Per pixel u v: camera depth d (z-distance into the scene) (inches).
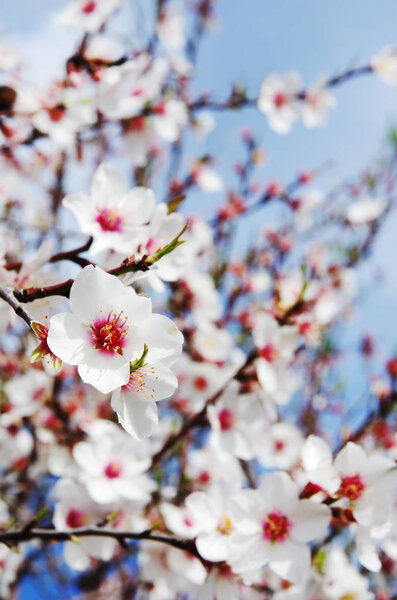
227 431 26.3
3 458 31.9
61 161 34.8
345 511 21.5
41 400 30.8
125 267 20.3
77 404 31.8
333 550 26.0
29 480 33.5
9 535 22.4
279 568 21.3
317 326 28.1
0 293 19.5
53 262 21.5
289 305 26.9
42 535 22.4
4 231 35.4
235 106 33.3
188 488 29.2
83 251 21.5
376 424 29.5
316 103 35.3
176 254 21.6
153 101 30.0
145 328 19.6
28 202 37.9
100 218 21.7
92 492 25.4
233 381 26.4
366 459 21.5
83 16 27.4
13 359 35.7
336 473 21.5
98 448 26.2
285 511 21.6
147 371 19.6
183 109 30.9
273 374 25.7
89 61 25.2
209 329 33.5
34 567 36.9
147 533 22.3
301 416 41.4
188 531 25.3
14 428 31.8
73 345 19.4
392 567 32.5
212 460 29.6
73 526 25.7
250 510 21.7
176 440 26.5
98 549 25.0
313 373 42.0
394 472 21.4
